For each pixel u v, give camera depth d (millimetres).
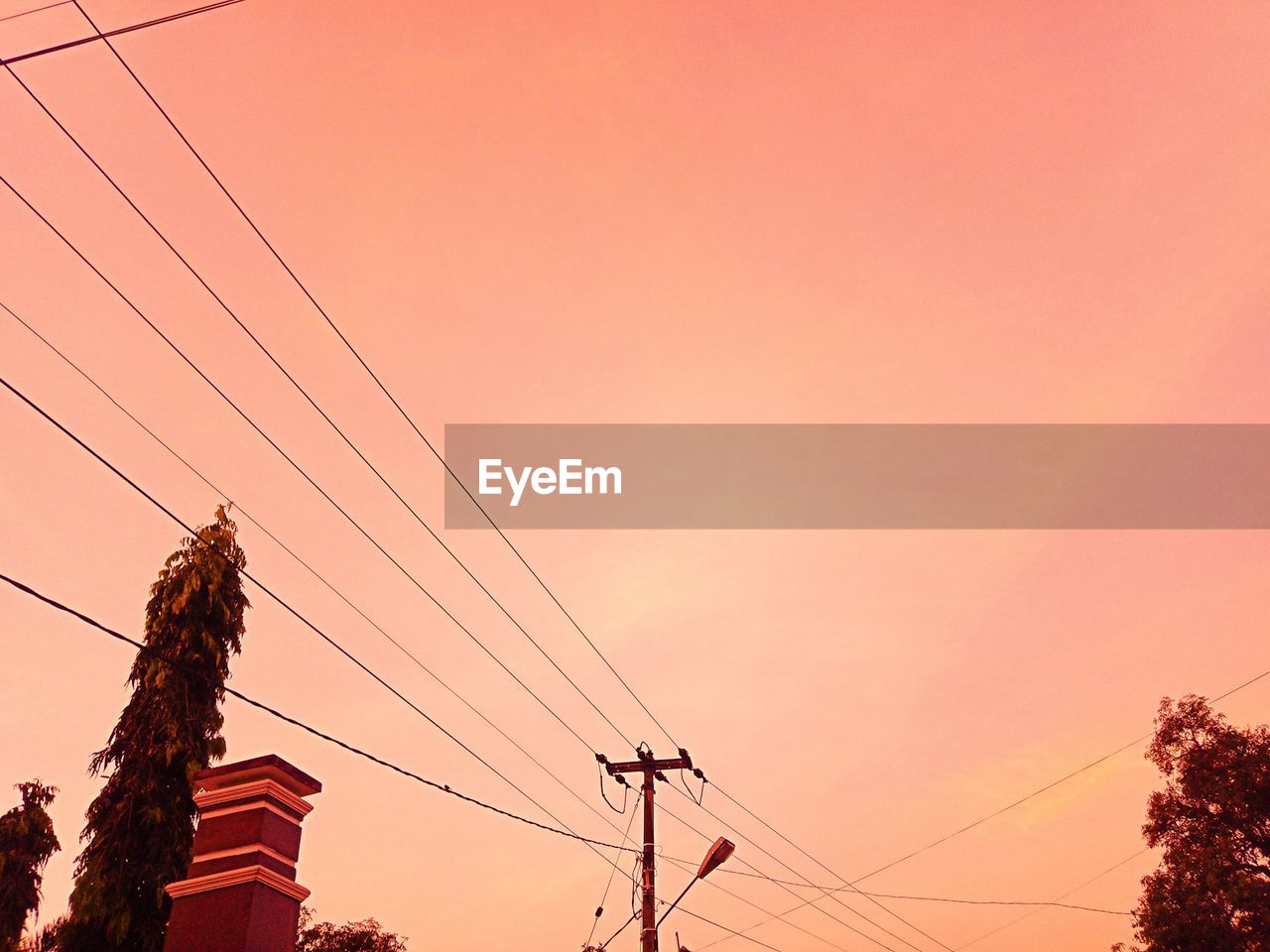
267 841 12195
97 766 18469
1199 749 25594
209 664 19422
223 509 21422
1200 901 23859
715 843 20094
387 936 28219
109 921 16672
